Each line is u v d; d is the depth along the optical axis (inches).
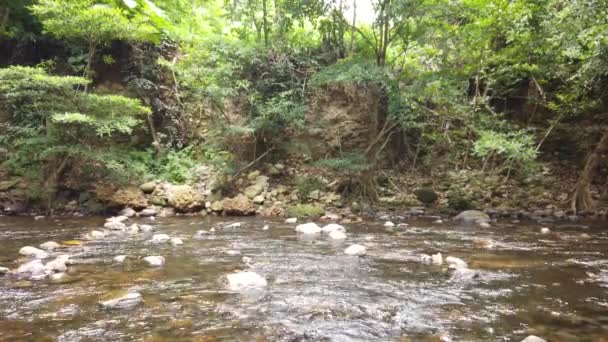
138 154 394.0
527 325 93.0
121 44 442.9
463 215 307.1
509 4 309.4
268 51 414.0
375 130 378.9
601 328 91.0
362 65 344.2
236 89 383.6
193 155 426.3
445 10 331.3
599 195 367.6
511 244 202.2
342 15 401.4
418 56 401.4
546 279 134.1
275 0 422.0
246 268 147.9
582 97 372.8
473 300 111.7
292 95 405.1
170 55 458.0
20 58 431.5
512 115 462.6
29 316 96.3
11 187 335.6
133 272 140.3
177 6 505.0
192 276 135.5
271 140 407.5
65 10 323.0
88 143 337.4
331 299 112.3
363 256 171.5
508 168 400.2
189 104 453.1
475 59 352.8
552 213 324.5
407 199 370.3
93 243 197.8
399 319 97.1
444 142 429.1
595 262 160.4
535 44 313.6
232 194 366.0
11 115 374.3
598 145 344.5
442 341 84.0
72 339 82.8
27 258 159.8
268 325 92.4
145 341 82.4
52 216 313.0
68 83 304.0
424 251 182.9
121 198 329.4
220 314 99.4
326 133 419.5
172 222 288.4
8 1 406.9
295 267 150.5
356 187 371.2
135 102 324.8
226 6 452.8
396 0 339.9
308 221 298.8
